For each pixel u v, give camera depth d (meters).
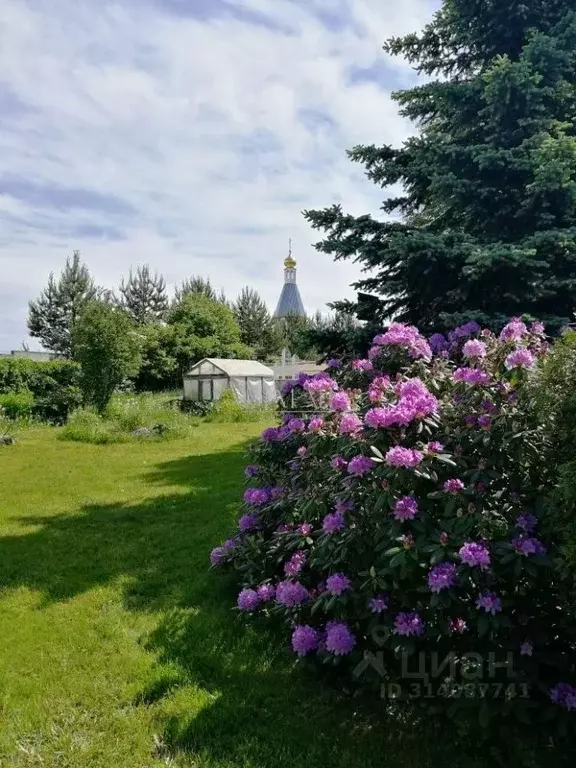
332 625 2.23
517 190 4.92
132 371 16.11
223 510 5.48
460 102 5.18
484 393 2.31
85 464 8.35
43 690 2.37
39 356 28.28
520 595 2.01
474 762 1.89
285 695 2.33
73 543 4.53
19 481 7.12
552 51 4.73
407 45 5.59
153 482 6.99
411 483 2.04
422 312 5.15
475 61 5.64
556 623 2.01
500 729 1.89
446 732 2.05
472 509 1.98
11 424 12.77
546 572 1.96
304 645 2.30
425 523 2.01
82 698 2.31
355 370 3.32
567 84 4.80
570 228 4.56
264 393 21.48
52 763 1.93
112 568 3.93
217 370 19.98
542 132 4.60
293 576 2.63
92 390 15.09
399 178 5.23
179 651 2.71
